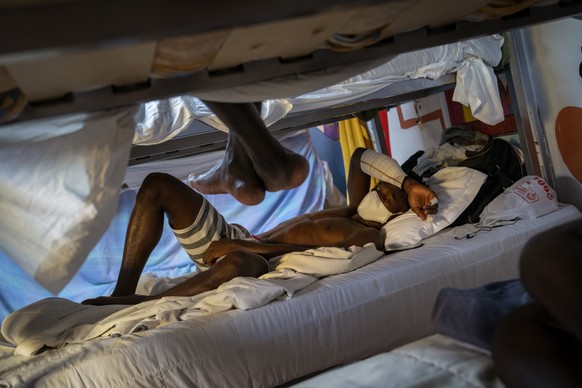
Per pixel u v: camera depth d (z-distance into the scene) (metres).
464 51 3.92
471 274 3.16
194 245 3.29
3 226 1.87
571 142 3.99
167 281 3.35
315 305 2.77
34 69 1.36
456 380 1.36
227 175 2.80
